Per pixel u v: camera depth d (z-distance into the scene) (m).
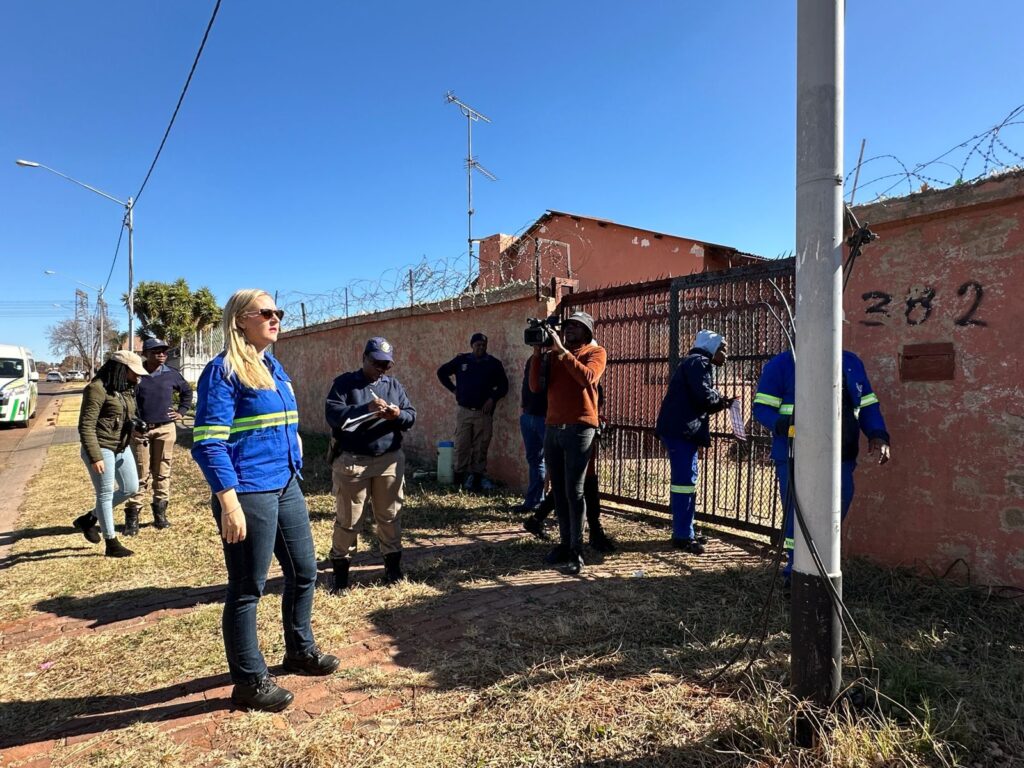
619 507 6.56
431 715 2.68
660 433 5.00
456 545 5.28
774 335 4.95
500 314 7.60
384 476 4.17
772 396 3.81
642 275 15.83
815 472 2.33
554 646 3.28
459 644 3.36
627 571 4.48
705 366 4.74
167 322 33.25
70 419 20.83
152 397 5.84
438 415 8.84
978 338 3.67
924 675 2.69
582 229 16.72
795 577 2.42
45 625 3.77
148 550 5.27
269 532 2.75
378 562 4.85
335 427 3.97
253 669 2.74
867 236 2.55
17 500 7.83
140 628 3.69
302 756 2.41
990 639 3.09
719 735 2.41
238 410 2.71
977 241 3.67
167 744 2.51
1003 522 3.57
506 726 2.57
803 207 2.31
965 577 3.72
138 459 5.80
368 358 4.07
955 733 2.31
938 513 3.85
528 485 6.93
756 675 2.82
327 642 3.42
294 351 14.17
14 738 2.59
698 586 4.08
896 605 3.58
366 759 2.38
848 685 2.54
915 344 3.94
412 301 9.27
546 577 4.41
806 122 2.28
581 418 4.43
